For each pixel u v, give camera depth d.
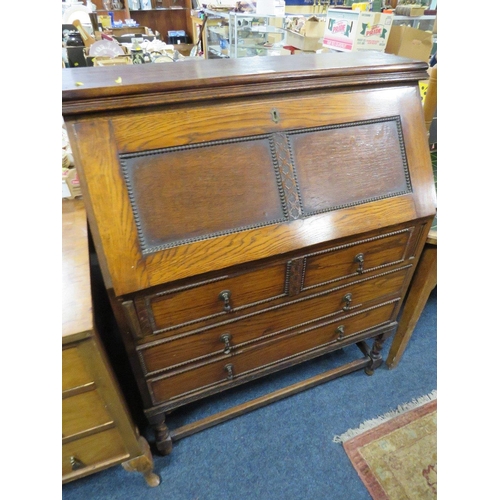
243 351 0.99
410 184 0.92
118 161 0.67
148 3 3.52
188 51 3.19
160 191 0.70
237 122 0.74
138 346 0.81
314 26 1.59
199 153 0.72
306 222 0.81
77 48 1.52
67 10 1.91
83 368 0.70
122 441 0.89
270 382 1.37
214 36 2.25
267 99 0.77
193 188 0.72
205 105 0.72
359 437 1.19
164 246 0.71
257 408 1.27
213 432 1.21
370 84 0.85
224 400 1.30
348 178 0.85
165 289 0.74
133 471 1.03
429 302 1.74
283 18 1.90
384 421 1.24
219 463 1.13
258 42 1.95
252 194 0.77
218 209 0.74
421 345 1.53
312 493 1.06
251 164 0.76
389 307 1.18
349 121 0.83
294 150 0.79
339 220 0.84
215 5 2.46
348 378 1.40
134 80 0.69
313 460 1.14
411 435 1.20
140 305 0.74
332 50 1.46
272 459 1.14
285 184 0.79
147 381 0.90
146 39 2.11
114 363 1.00
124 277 0.69
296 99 0.79
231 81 0.72
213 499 1.05
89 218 0.67
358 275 1.00
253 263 0.79
